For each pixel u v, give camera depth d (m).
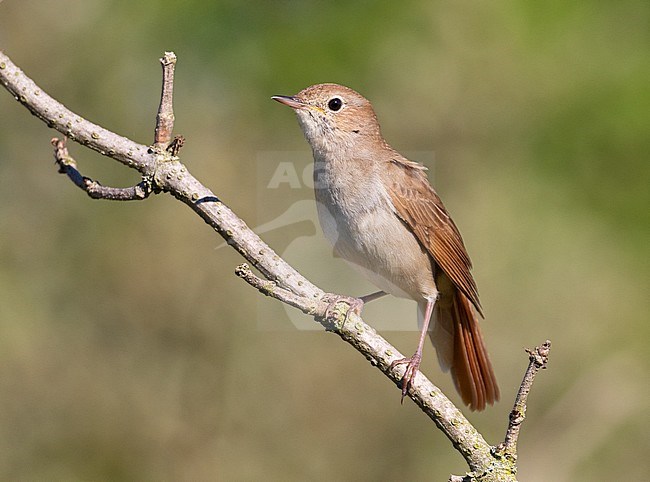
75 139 5.69
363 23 10.91
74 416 12.73
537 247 12.68
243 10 10.91
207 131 12.63
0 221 12.61
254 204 12.65
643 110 11.05
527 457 12.60
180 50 11.10
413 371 6.06
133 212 12.89
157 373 13.02
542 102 11.81
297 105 7.77
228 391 13.14
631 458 12.56
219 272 13.08
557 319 13.16
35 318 12.62
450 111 12.38
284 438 13.18
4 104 12.50
